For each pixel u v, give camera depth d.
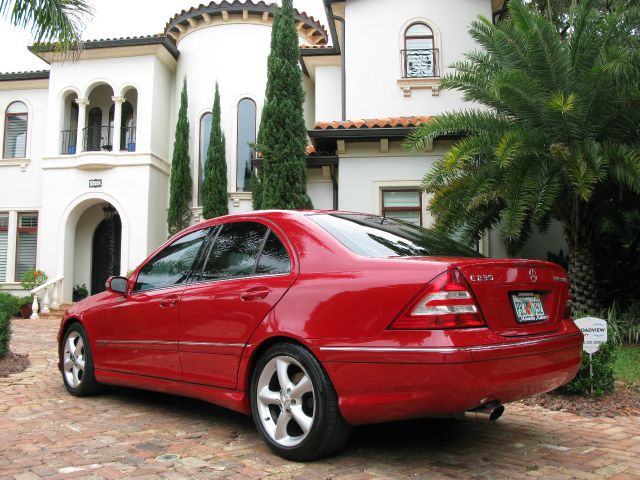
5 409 4.93
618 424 4.62
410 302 3.09
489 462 3.54
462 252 4.05
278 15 13.52
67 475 3.25
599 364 5.44
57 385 6.05
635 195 9.52
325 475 3.26
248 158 17.72
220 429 4.29
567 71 9.05
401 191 12.61
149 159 17.00
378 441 3.98
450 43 14.74
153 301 4.59
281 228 4.02
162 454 3.65
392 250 3.69
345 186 12.48
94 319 5.22
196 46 18.23
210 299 4.09
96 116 18.55
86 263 18.19
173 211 16.78
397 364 3.04
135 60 17.50
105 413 4.80
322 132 11.88
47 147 17.48
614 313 9.37
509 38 9.69
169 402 5.23
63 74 17.72
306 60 16.59
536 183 8.44
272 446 3.57
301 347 3.46
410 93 14.61
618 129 9.02
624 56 8.16
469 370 2.93
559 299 3.76
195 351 4.13
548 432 4.34
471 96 10.09
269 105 12.82
